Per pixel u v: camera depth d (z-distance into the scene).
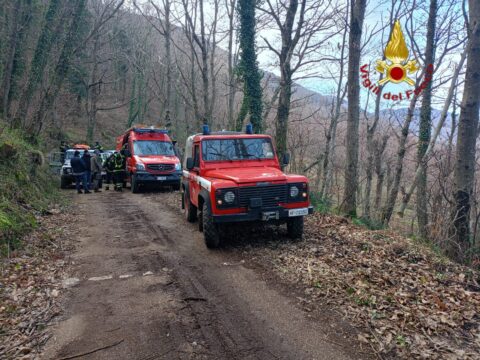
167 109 22.81
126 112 45.03
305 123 21.03
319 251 6.30
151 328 3.91
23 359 3.39
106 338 3.73
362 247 6.57
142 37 32.12
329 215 9.26
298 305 4.40
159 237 7.69
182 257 6.27
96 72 32.69
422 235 8.70
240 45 13.67
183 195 10.23
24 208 8.68
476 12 7.43
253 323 4.00
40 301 4.59
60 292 4.86
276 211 6.36
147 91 38.53
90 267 5.81
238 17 13.98
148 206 11.66
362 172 21.59
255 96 13.60
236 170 7.18
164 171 14.95
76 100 33.72
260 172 6.89
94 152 18.61
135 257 6.30
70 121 35.88
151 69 27.56
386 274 5.24
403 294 4.59
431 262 5.91
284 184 6.51
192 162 7.66
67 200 12.42
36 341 3.69
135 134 16.27
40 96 16.61
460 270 5.67
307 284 4.97
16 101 22.20
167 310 4.32
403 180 17.92
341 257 6.02
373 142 17.22
